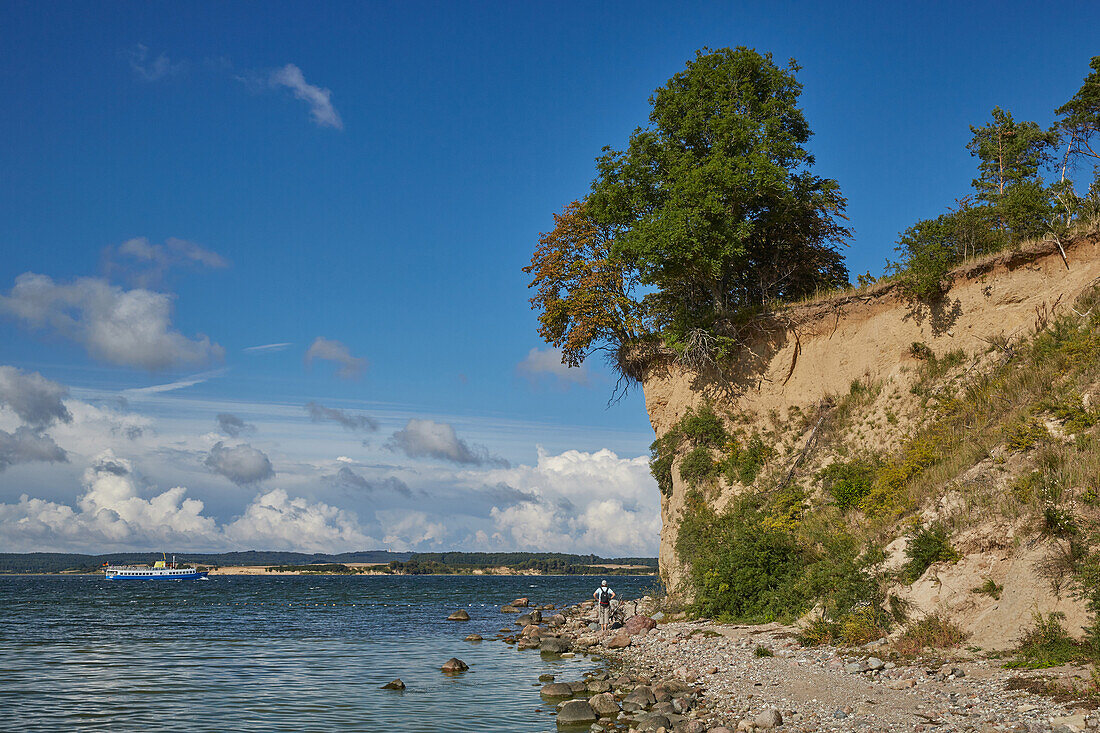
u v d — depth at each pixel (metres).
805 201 39.66
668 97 40.44
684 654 25.69
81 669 28.12
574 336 42.16
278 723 18.92
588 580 198.38
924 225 35.19
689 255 36.47
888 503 26.91
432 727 18.42
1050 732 12.38
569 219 44.47
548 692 21.78
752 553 30.23
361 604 74.94
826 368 37.53
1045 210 33.59
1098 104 38.84
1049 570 17.97
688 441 40.50
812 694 17.55
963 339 32.84
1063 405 22.86
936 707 14.98
